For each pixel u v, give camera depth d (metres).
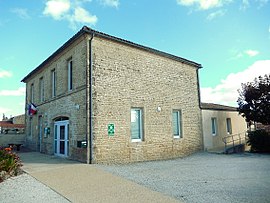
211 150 17.20
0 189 6.74
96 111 11.06
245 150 19.22
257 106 17.33
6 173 8.03
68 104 12.62
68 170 8.98
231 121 20.86
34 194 6.29
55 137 14.38
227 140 19.97
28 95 20.36
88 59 11.21
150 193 6.20
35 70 17.83
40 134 16.98
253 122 19.67
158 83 14.06
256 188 6.70
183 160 13.12
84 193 6.28
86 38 11.34
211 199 5.68
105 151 11.09
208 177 8.24
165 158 13.73
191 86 16.42
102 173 8.49
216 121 18.86
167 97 14.48
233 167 10.47
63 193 6.30
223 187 6.82
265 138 17.41
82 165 9.94
